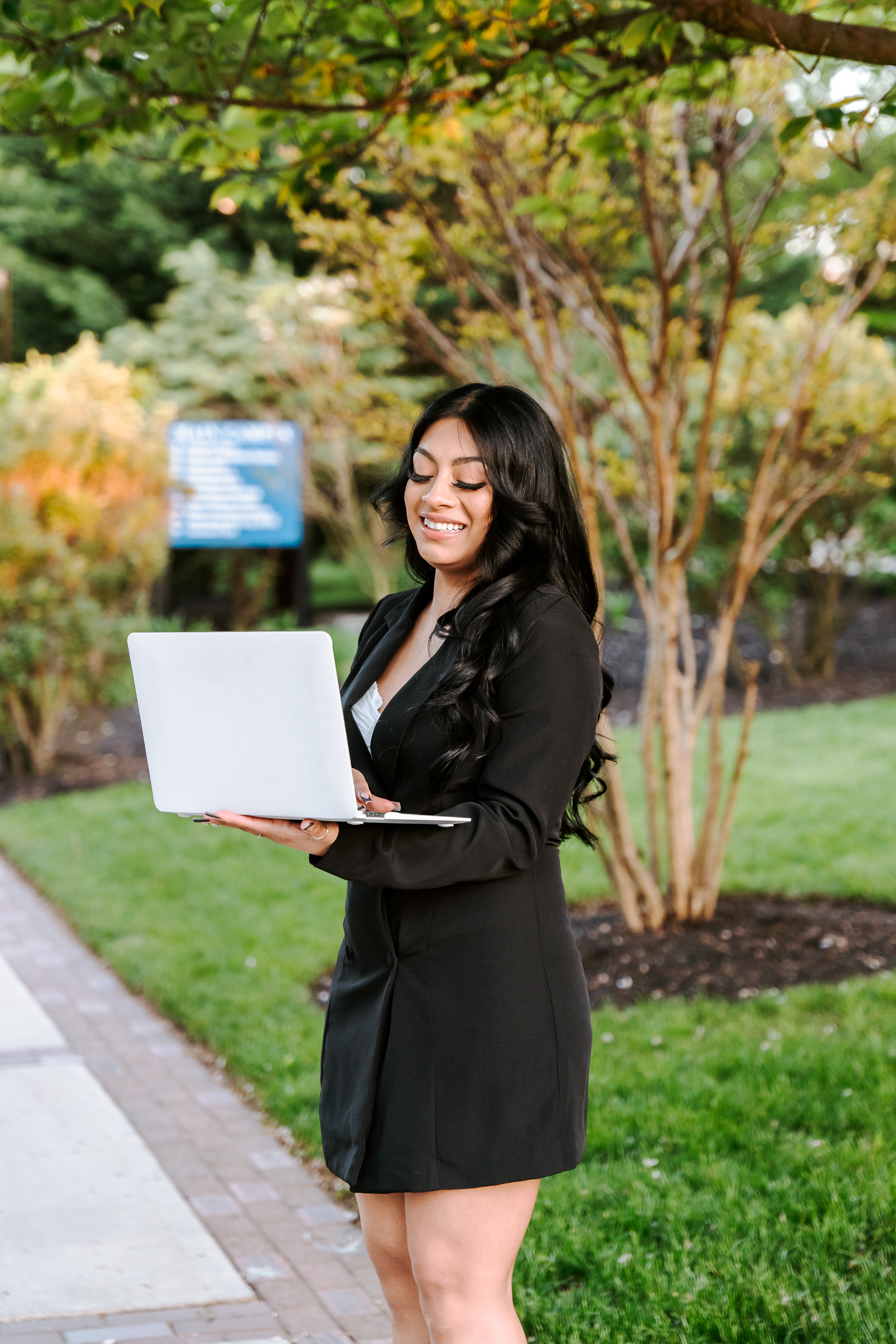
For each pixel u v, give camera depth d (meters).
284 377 12.80
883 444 6.61
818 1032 4.25
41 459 8.91
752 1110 3.64
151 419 10.05
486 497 1.94
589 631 1.90
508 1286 1.92
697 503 5.00
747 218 5.22
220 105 3.51
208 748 1.71
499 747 1.82
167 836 7.75
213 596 16.86
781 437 6.30
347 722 2.07
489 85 3.60
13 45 3.31
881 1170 3.22
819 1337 2.57
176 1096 4.15
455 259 5.20
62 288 16.80
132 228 16.91
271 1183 3.54
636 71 3.47
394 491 2.22
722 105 4.22
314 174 3.92
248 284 13.57
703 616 13.01
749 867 6.40
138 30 3.22
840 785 8.16
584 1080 1.92
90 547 9.52
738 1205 3.10
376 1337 2.77
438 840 1.73
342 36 3.52
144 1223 3.26
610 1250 2.92
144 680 1.77
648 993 4.77
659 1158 3.42
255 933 5.77
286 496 12.45
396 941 1.88
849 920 5.48
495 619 1.86
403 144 4.96
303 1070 4.21
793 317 7.93
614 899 5.95
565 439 5.05
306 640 1.57
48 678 9.66
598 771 2.14
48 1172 3.55
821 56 2.92
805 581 12.37
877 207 5.04
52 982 5.36
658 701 5.36
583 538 2.03
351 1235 3.26
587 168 4.94
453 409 1.96
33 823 8.23
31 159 17.09
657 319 5.37
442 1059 1.83
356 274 5.61
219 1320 2.82
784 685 12.23
